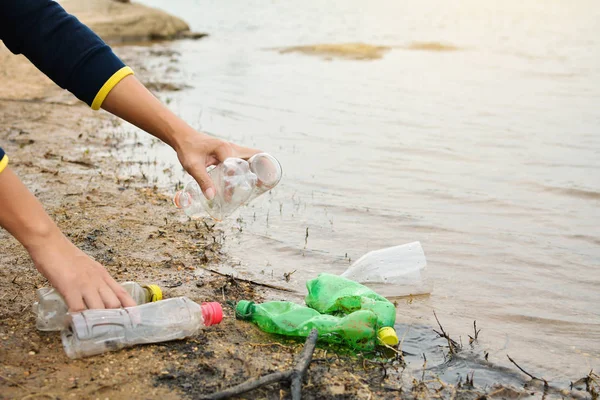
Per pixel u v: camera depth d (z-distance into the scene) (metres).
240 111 7.96
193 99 8.55
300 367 2.59
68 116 7.23
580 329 3.29
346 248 4.15
